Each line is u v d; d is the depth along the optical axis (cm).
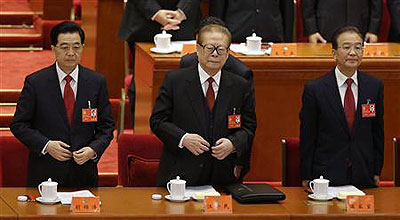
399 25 2003
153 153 1552
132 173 1523
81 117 1415
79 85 1420
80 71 1427
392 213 1280
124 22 1914
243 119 1390
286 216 1258
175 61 1716
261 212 1264
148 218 1238
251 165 1756
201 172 1370
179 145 1341
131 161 1530
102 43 2188
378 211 1289
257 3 1941
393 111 1767
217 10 1945
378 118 1470
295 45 1795
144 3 1866
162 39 1769
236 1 1942
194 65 1390
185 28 1881
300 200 1336
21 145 1534
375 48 1819
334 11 1995
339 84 1466
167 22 1852
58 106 1412
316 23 2002
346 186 1435
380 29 2111
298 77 1742
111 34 2191
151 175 1521
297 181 1529
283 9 1973
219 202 1262
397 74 1753
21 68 2406
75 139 1412
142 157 1550
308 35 1997
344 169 1456
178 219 1240
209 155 1369
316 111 1465
